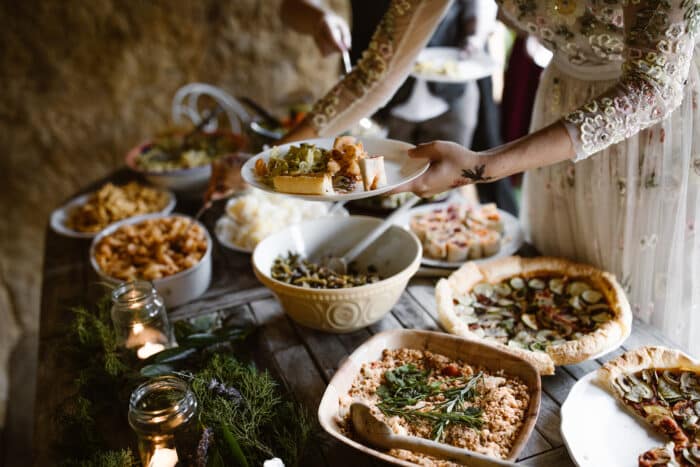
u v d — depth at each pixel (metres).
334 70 3.64
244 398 1.05
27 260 3.46
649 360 1.06
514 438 0.94
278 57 3.50
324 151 1.13
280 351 1.26
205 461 0.91
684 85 1.11
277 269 1.34
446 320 1.23
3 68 3.13
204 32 3.33
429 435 0.96
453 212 1.69
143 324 1.19
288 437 0.99
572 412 0.98
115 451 1.04
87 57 3.23
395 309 1.38
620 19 1.13
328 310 1.20
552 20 1.24
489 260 1.49
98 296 1.56
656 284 1.38
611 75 1.25
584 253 1.51
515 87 2.92
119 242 1.58
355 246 1.40
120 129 3.42
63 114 3.30
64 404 1.15
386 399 1.04
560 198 1.49
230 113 3.42
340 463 0.97
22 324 3.45
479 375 1.05
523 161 1.06
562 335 1.21
